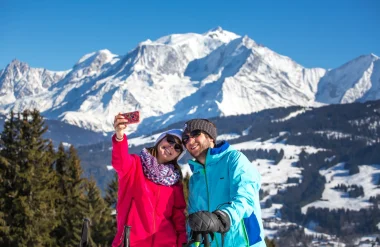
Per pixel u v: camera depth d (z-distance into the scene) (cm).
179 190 436
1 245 2509
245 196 375
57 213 2773
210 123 434
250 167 402
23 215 2531
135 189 418
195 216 331
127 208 418
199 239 337
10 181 2598
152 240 414
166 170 427
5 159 2559
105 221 2731
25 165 2616
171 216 434
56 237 2794
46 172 2677
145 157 427
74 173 3092
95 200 2795
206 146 428
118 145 407
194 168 432
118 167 413
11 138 2619
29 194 2603
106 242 2666
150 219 415
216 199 409
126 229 370
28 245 2522
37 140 2688
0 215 2489
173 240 423
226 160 409
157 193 422
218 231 341
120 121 403
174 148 433
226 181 406
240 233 391
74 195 2986
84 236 376
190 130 426
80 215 2717
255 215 391
